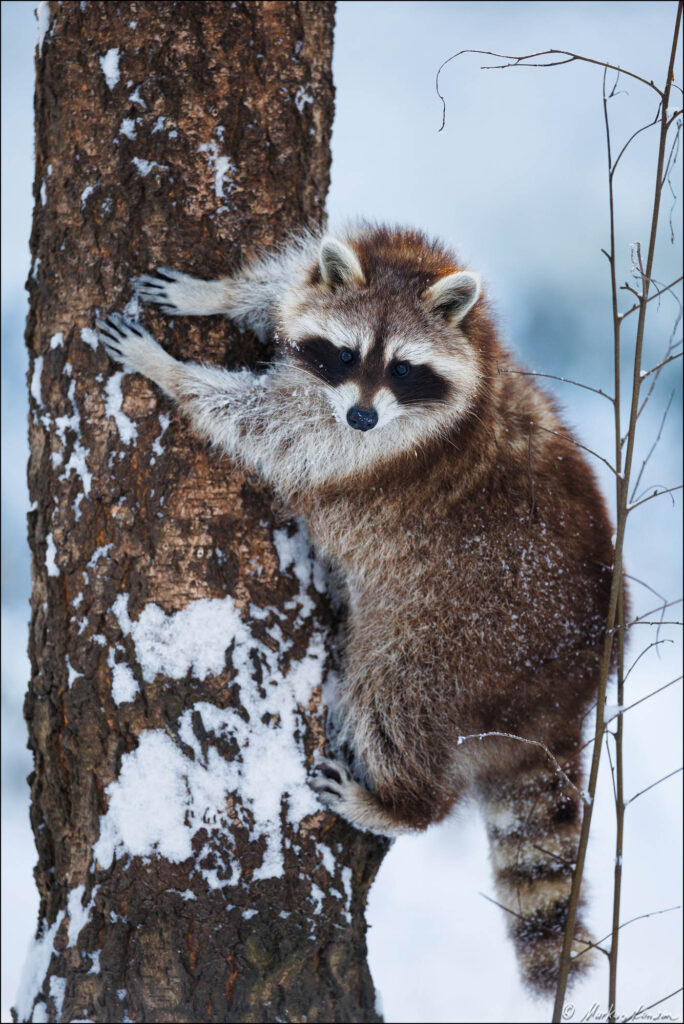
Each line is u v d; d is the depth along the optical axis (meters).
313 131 5.48
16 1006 4.83
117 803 4.71
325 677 5.18
